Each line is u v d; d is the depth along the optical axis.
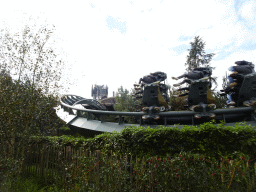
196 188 3.77
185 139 5.48
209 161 4.03
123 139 6.30
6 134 6.23
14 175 5.92
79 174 5.38
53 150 6.88
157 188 4.13
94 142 7.14
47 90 7.26
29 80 6.95
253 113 11.03
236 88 13.12
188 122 13.59
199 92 12.60
